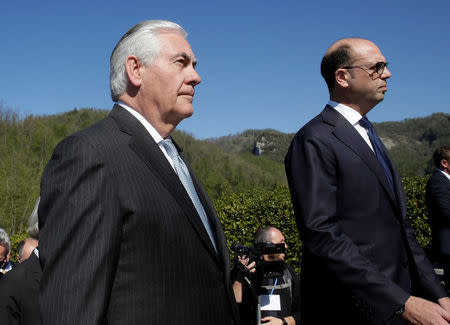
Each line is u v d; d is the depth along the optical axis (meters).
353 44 2.14
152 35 1.58
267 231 3.48
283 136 198.38
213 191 83.31
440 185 4.35
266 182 95.81
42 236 1.18
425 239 7.00
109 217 1.20
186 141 98.12
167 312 1.28
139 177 1.33
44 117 93.94
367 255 1.89
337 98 2.20
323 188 1.94
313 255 1.88
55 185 1.21
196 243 1.42
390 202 1.97
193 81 1.64
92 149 1.26
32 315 2.53
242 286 2.93
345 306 1.86
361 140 2.03
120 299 1.23
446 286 4.60
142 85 1.57
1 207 44.72
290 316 3.05
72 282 1.10
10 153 66.50
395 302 1.69
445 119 193.50
